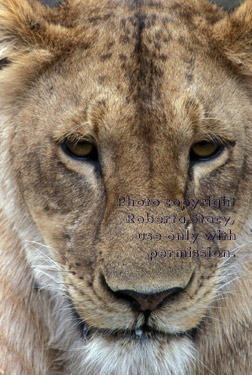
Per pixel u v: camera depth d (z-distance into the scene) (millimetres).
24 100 7164
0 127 7367
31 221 7363
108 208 6477
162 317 6145
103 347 6449
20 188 7289
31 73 7059
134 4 7000
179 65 6621
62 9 7301
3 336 7508
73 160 6742
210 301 6656
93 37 6848
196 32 6949
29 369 7746
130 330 6297
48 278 7402
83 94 6617
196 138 6562
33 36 7008
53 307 7734
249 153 7098
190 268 6203
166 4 7168
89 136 6543
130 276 5945
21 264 7641
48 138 6844
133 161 6371
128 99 6410
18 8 7004
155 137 6355
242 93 7090
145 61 6559
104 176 6543
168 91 6445
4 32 7070
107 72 6598
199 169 6691
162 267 5973
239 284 7473
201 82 6625
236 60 6949
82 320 6824
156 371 6480
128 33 6758
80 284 6586
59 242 6934
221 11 7559
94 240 6512
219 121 6641
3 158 7395
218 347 7637
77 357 7754
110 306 6215
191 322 6430
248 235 7395
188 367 7617
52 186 6902
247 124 7059
